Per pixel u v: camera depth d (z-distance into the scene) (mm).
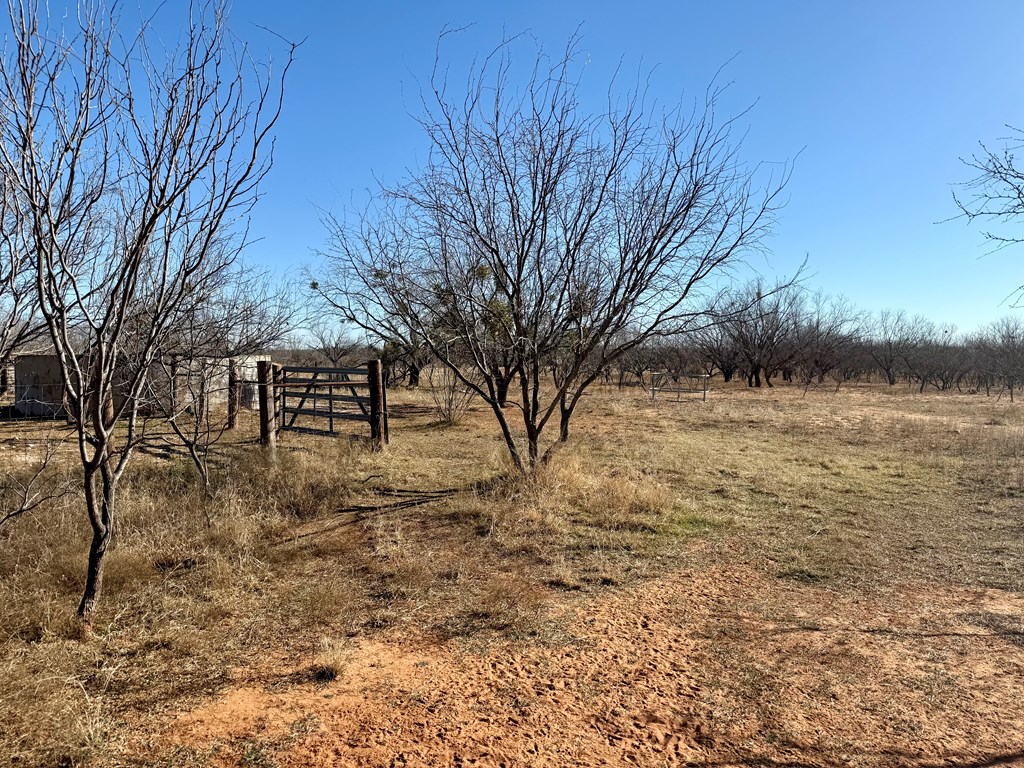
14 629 3525
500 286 7391
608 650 3641
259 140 3557
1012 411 20359
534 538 5672
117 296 3375
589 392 28203
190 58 3266
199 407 6789
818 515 6883
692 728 2871
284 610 4090
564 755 2637
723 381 43625
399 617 4039
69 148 2986
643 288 7125
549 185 7113
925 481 8797
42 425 12828
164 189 3240
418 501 6957
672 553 5480
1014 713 3035
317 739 2707
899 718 2982
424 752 2631
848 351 43406
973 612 4305
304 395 11875
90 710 2840
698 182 6922
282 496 6613
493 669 3385
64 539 4727
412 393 23281
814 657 3602
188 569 4660
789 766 2615
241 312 7289
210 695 3051
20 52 2812
